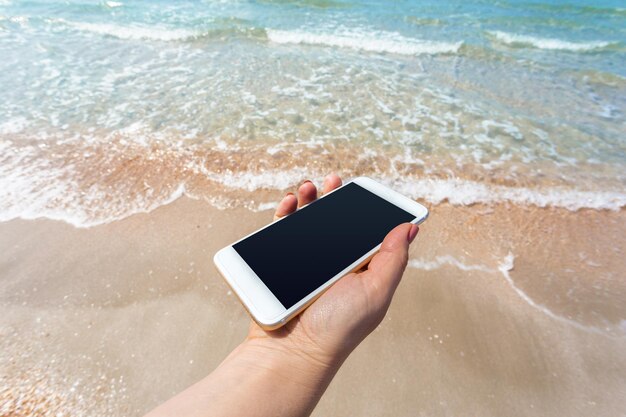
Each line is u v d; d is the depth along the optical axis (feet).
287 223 0.78
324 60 3.14
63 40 3.36
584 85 2.93
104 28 3.63
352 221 0.80
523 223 1.62
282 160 1.90
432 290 1.34
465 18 4.54
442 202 1.71
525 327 1.24
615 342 1.20
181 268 1.40
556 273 1.42
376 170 1.86
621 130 2.31
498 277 1.40
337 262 0.72
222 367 0.63
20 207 1.62
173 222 1.59
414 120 2.30
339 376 1.10
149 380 1.09
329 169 1.86
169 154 1.93
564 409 1.05
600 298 1.33
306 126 2.19
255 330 0.71
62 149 1.94
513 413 1.04
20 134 2.04
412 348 1.17
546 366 1.14
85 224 1.56
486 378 1.11
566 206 1.71
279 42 3.54
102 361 1.13
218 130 2.12
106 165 1.85
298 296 0.66
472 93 2.71
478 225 1.61
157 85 2.61
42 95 2.43
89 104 2.35
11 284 1.33
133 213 1.62
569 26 4.48
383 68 3.05
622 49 3.76
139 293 1.32
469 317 1.26
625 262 1.47
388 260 0.68
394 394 1.07
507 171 1.90
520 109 2.52
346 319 0.64
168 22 3.91
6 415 1.01
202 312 1.26
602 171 1.94
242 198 1.71
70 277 1.36
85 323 1.23
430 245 1.51
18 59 2.93
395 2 5.06
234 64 2.99
